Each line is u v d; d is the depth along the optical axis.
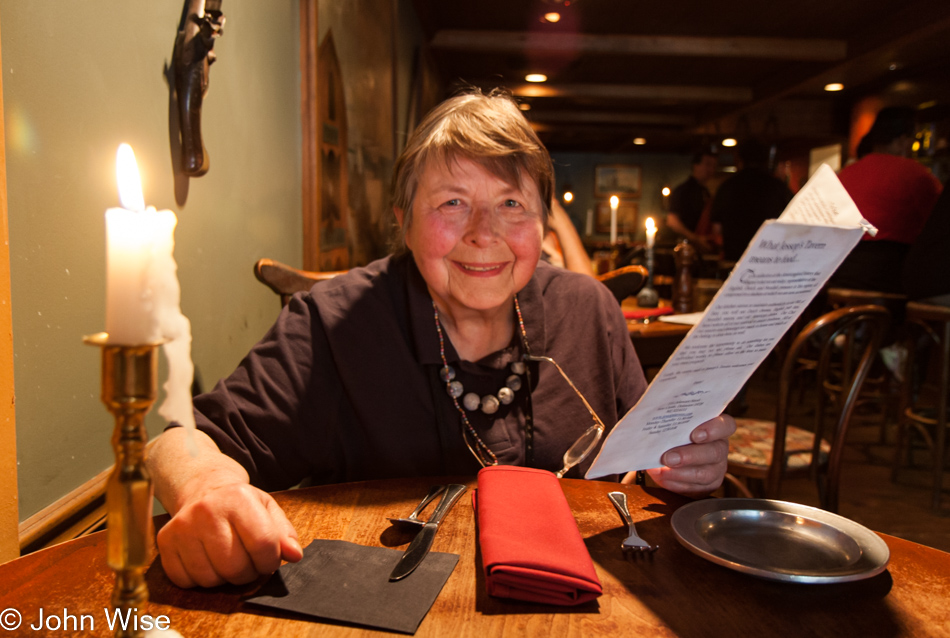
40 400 0.85
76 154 0.91
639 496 0.84
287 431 0.97
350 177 2.61
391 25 3.63
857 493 3.05
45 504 0.86
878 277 3.86
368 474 1.03
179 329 0.36
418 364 1.02
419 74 5.21
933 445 3.19
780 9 5.45
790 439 2.20
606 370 1.10
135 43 1.08
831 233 0.56
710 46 6.27
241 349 1.62
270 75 1.78
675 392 0.67
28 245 0.82
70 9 0.89
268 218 1.80
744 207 5.18
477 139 0.89
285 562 0.62
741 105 8.19
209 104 1.38
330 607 0.55
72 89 0.90
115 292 0.33
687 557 0.66
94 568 0.62
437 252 0.93
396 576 0.59
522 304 1.07
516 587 0.56
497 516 0.66
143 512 0.36
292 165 2.00
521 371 1.03
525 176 0.93
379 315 1.04
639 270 2.08
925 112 7.01
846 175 4.00
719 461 0.81
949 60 6.28
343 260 2.50
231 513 0.58
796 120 8.88
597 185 14.55
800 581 0.57
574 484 0.88
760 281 0.57
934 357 4.17
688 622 0.54
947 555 0.67
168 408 0.36
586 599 0.56
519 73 7.59
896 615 0.56
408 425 1.01
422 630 0.52
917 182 3.73
